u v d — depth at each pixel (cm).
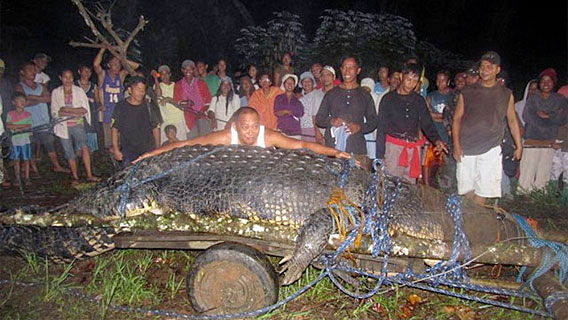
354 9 2316
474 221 428
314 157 445
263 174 430
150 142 671
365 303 441
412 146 612
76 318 421
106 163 995
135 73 787
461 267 409
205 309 401
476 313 430
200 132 877
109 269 500
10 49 1742
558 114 759
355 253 407
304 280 464
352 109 605
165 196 438
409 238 404
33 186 826
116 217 443
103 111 895
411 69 590
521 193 779
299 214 419
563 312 347
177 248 429
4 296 452
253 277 388
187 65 872
